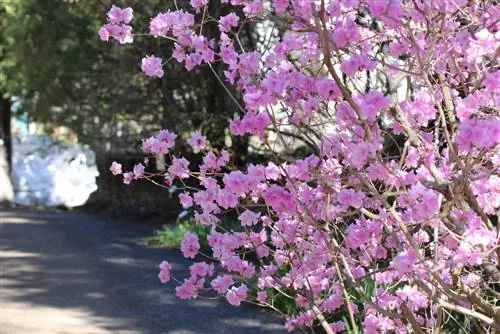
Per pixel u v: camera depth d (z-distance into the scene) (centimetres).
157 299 791
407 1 301
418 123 338
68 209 2503
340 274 353
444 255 322
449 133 329
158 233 1333
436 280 291
